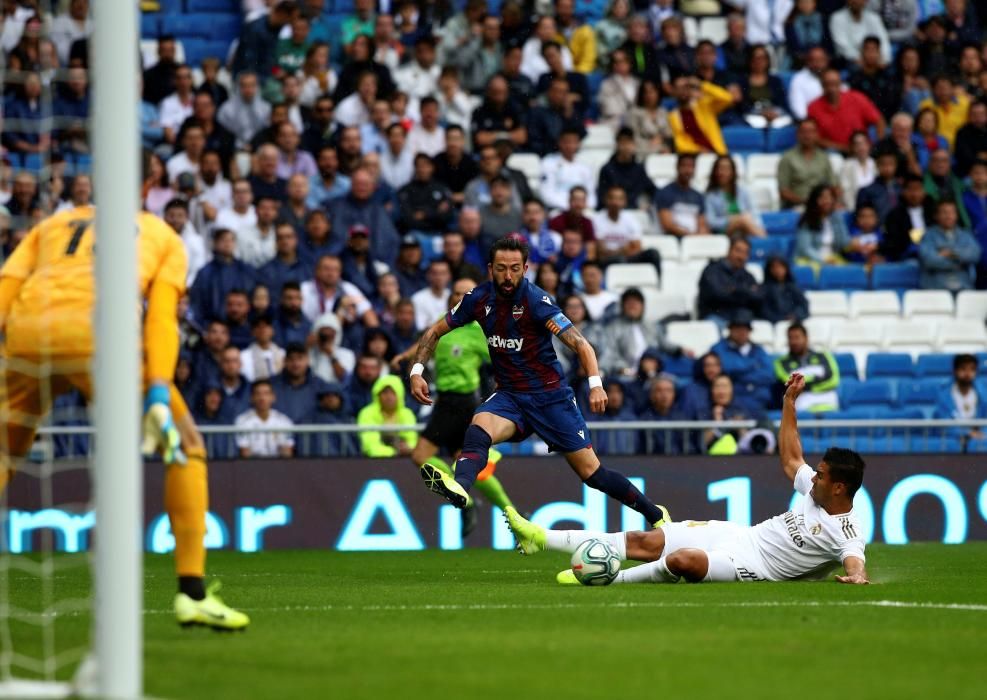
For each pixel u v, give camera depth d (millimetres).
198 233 59719
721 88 69250
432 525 48719
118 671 15047
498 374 32625
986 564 38812
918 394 59094
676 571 29734
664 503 49062
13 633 20875
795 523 29672
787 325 60156
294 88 65312
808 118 68062
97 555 15172
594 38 70812
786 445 30609
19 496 47094
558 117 66812
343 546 48406
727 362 56219
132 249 15805
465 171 63219
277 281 56500
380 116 64250
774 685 15875
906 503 49875
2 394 19844
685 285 62719
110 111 15883
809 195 65125
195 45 70938
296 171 62594
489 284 32562
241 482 48250
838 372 58531
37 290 19516
